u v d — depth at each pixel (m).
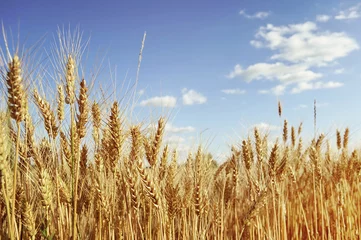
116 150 0.60
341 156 1.19
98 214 0.64
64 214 0.61
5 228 0.56
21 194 0.56
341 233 1.05
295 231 0.99
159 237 0.61
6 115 0.49
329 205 1.19
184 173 0.77
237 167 0.91
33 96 0.60
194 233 0.70
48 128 0.61
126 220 0.66
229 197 0.85
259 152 0.86
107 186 0.65
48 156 0.65
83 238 0.65
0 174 0.44
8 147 0.51
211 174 0.94
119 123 0.59
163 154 0.67
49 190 0.57
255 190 0.83
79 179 0.68
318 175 1.00
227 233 0.84
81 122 0.55
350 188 1.21
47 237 0.56
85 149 0.68
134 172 0.62
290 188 1.14
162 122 0.61
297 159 1.19
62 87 0.62
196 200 0.69
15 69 0.44
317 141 1.15
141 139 0.64
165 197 0.62
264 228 0.91
